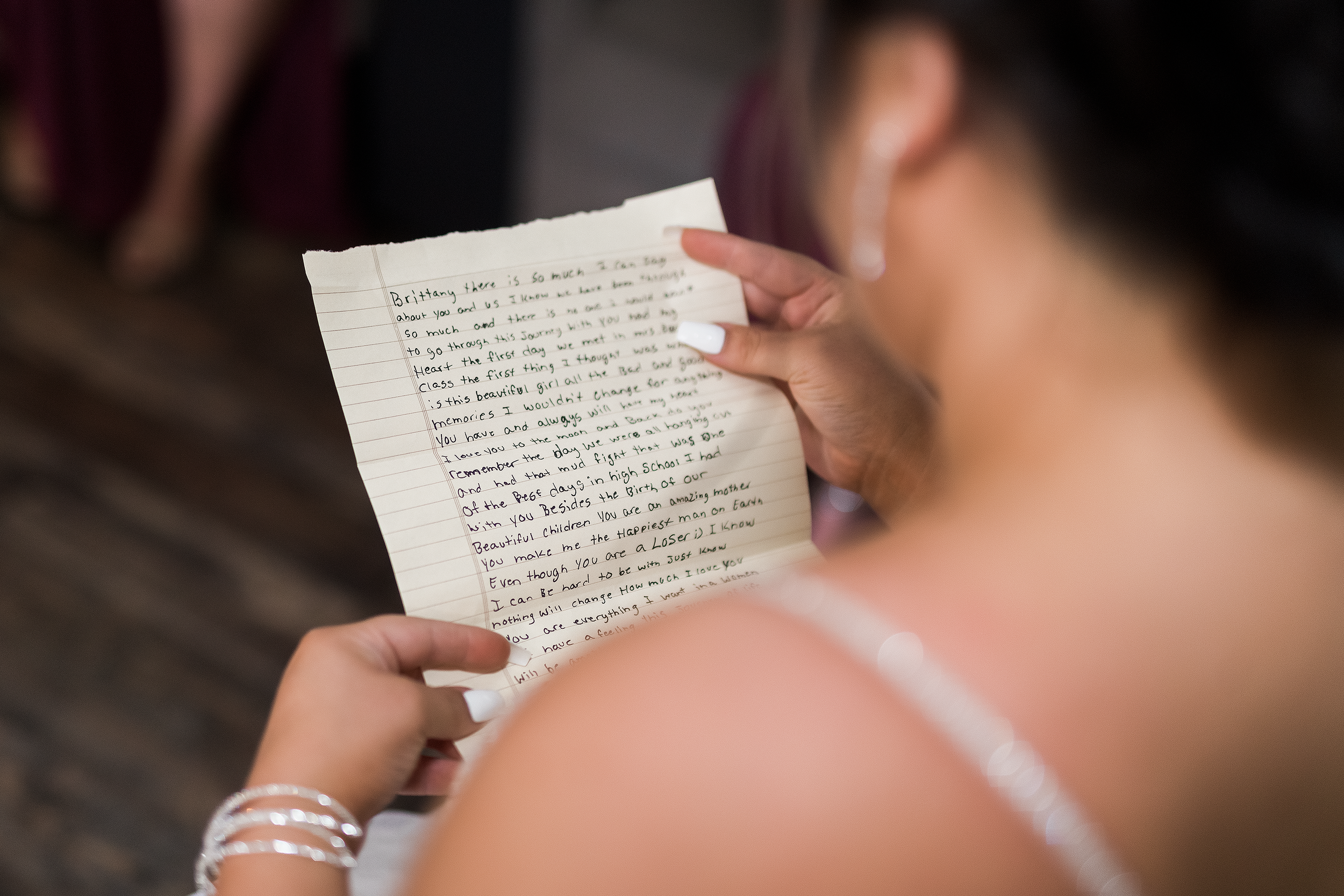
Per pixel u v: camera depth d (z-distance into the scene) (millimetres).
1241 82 481
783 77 585
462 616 777
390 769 713
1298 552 542
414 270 783
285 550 1786
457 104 2170
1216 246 504
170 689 1577
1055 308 544
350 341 768
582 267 813
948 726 511
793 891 486
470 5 2049
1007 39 507
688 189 840
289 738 700
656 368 819
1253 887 559
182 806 1454
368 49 2215
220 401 2008
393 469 770
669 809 495
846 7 548
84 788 1452
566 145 1955
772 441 834
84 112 2102
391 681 722
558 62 1916
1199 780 539
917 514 571
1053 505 543
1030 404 552
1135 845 521
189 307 2178
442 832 540
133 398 1981
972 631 533
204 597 1697
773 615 540
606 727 517
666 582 813
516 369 792
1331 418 538
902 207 560
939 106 540
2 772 1451
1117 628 535
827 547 1200
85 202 2199
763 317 859
